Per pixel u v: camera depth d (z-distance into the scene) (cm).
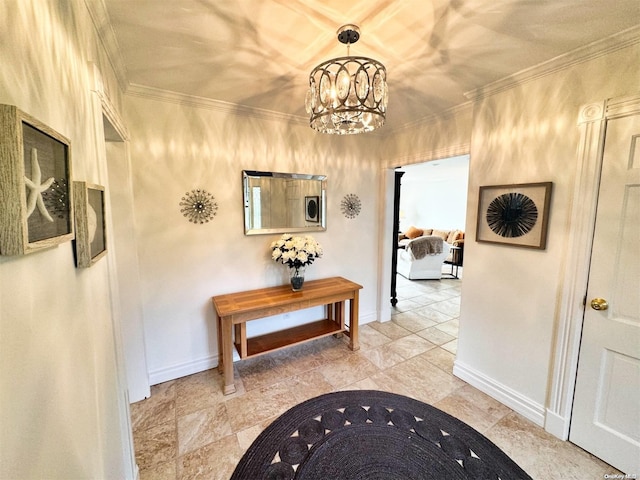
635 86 137
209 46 150
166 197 219
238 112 240
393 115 262
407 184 892
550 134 169
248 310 218
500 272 202
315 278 303
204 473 151
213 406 202
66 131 83
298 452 163
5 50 53
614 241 149
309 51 157
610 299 152
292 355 272
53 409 65
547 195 171
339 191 309
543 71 169
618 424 152
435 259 560
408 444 168
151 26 132
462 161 499
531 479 147
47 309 64
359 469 152
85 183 84
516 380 196
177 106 217
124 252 197
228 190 243
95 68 112
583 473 151
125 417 137
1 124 47
